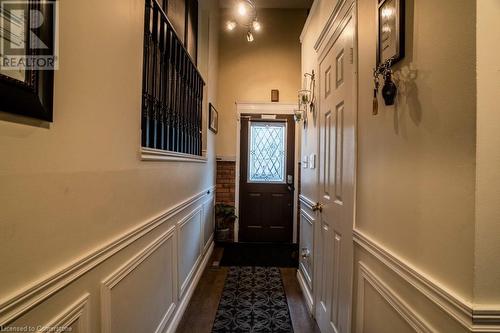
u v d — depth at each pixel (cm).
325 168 206
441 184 82
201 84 321
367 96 135
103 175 106
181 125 231
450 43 78
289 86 437
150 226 152
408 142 99
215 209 418
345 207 161
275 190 436
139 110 139
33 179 73
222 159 434
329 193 194
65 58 83
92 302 100
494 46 71
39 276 75
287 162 435
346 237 158
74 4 87
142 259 143
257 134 437
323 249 206
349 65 158
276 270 325
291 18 438
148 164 151
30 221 72
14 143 67
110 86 111
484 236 70
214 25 396
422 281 89
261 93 437
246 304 247
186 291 243
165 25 188
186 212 237
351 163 153
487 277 70
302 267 284
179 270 217
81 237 93
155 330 166
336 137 181
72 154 88
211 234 392
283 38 438
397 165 106
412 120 96
